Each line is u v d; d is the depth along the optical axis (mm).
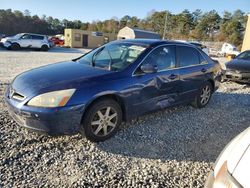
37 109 3129
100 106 3533
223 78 8984
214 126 4672
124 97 3762
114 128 3805
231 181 1613
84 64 4293
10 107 3383
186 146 3797
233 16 84438
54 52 22438
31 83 3428
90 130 3506
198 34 81625
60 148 3426
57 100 3172
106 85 3551
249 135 1990
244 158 1723
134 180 2871
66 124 3248
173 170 3141
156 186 2805
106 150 3482
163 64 4422
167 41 4730
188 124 4648
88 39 40312
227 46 35406
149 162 3277
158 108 4402
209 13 87312
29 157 3156
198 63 5262
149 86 4094
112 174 2949
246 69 8484
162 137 4023
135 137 3930
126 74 3838
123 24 90875
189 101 5203
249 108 6039
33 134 3697
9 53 17812
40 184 2689
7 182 2674
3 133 3666
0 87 6328
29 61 13508
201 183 2924
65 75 3639
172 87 4562
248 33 22656
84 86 3385
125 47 4461
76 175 2883
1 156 3111
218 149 3785
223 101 6430
